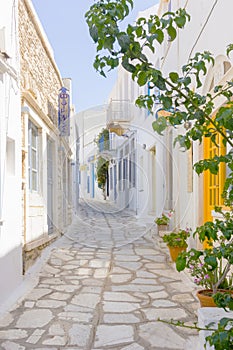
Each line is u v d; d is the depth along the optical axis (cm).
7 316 355
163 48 903
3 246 397
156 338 302
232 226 185
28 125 589
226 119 147
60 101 921
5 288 402
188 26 621
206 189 537
